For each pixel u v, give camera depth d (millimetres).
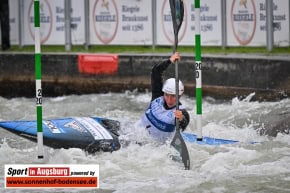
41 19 58938
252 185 28391
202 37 53844
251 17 52000
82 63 54750
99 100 51406
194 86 50781
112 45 57156
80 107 48625
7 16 59062
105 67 54156
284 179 29062
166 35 55000
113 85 54125
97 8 57062
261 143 35031
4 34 59219
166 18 54812
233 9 52531
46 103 51219
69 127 34156
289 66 46531
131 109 47625
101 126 34531
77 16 57719
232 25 52750
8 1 59062
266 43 51438
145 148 32656
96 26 57344
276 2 50906
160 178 29562
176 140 30938
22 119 45281
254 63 48219
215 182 28828
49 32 58781
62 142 32969
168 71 51594
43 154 31859
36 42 30344
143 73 52875
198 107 33344
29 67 56031
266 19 50906
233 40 52906
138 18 55812
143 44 55938
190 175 29859
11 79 56625
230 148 33625
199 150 33094
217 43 53375
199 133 33656
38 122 31016
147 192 27750
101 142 33000
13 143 37125
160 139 32594
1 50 59438
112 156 32281
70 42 57750
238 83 49156
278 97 47188
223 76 49781
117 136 33719
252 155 32406
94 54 54375
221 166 30875
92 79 54625
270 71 47562
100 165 31203
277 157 32344
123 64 53562
